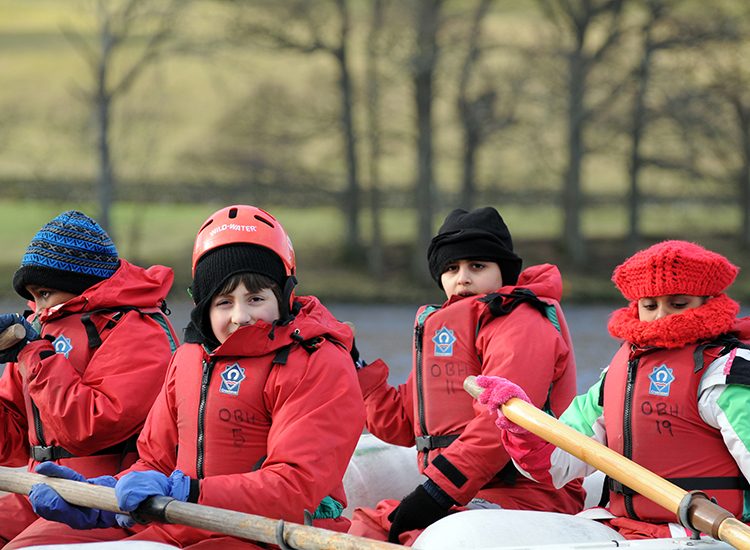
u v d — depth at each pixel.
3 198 70.31
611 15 61.94
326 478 8.28
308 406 8.37
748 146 62.91
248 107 65.50
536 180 69.50
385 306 56.84
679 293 8.61
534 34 62.78
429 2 58.97
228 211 8.73
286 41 62.38
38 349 9.64
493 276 10.37
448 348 10.17
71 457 9.84
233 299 8.55
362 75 68.75
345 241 64.44
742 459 8.31
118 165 66.44
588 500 11.27
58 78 75.81
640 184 71.12
